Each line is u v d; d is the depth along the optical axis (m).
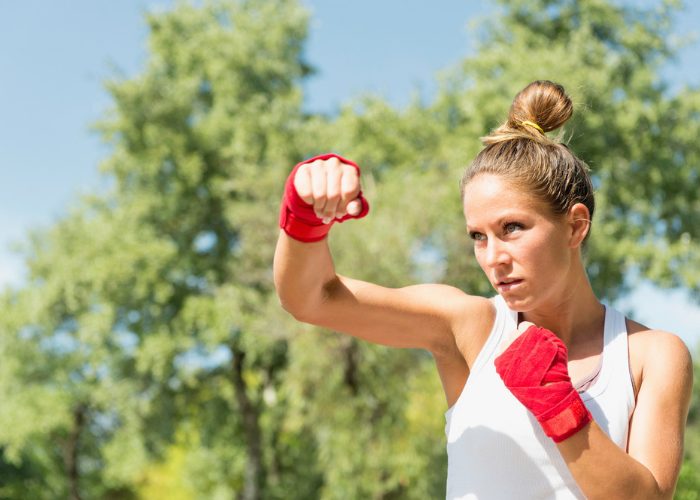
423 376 14.61
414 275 14.46
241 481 22.45
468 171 1.36
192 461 22.83
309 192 1.25
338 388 14.75
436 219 14.66
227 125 19.89
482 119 16.88
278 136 19.30
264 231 17.97
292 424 17.41
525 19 19.55
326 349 14.39
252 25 21.53
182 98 20.00
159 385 19.53
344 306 1.46
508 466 1.35
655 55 18.89
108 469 22.92
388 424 14.55
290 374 15.21
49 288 18.53
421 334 1.49
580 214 1.32
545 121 1.46
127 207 19.58
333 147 19.67
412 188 15.52
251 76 21.14
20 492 24.23
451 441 1.44
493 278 1.32
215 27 21.59
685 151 18.39
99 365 19.11
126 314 19.27
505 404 1.37
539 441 1.33
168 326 19.20
